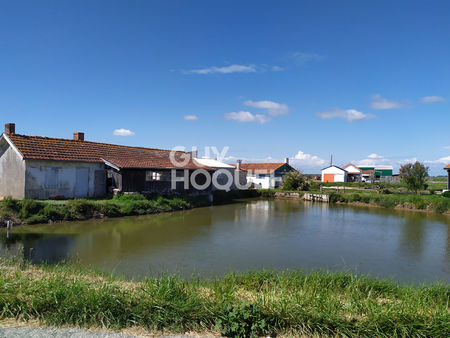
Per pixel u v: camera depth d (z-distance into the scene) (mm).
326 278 7496
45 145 19688
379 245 13680
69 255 10625
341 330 4699
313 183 41844
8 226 13867
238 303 5113
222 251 11945
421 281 9289
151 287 5578
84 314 4801
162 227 16266
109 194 22000
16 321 4746
